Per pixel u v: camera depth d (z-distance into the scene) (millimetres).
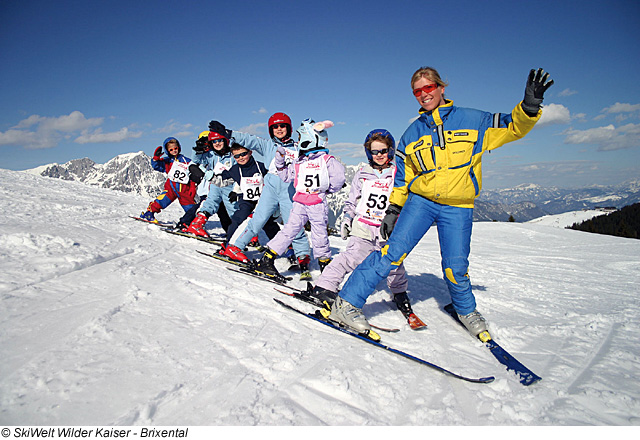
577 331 3355
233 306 3205
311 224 4508
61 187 11789
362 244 3379
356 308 2900
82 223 6016
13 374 1864
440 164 2768
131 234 5848
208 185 6508
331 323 3004
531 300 4555
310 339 2709
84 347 2188
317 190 4348
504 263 8055
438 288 4797
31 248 3873
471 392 2223
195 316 2861
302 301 3568
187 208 7004
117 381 1922
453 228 2922
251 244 6742
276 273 4477
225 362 2238
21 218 5609
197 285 3672
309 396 1988
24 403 1687
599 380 2424
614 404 2135
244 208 5414
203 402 1846
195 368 2135
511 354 2861
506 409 2029
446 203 2879
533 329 3346
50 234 4621
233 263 4902
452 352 2797
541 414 2023
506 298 4535
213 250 5668
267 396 1946
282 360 2322
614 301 4621
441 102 2809
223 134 4887
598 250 10812
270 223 5910
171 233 6473
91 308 2711
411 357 2516
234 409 1803
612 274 7074
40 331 2307
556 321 3674
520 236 14211
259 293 3676
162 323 2648
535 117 2449
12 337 2195
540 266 7836
